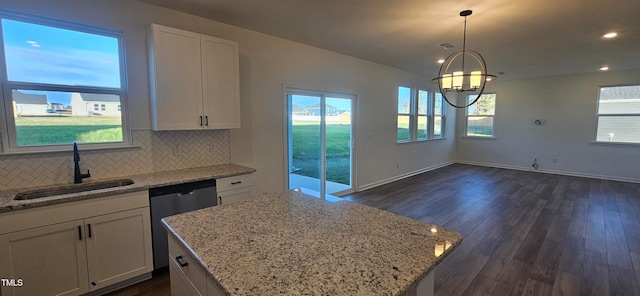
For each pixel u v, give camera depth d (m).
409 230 1.38
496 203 4.63
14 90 2.23
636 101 5.96
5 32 2.18
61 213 1.98
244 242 1.24
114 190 2.19
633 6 2.70
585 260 2.78
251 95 3.61
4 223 1.79
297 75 4.11
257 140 3.72
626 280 2.44
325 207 1.74
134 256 2.33
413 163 6.90
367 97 5.39
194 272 1.21
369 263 1.06
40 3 2.26
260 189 3.80
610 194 5.14
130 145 2.74
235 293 0.87
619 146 6.18
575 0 2.58
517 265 2.70
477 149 8.28
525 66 5.68
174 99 2.71
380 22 3.21
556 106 6.88
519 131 7.46
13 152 2.22
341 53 4.72
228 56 3.05
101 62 2.59
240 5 2.79
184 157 3.09
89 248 2.12
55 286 2.00
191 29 3.04
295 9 2.87
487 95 8.00
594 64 5.43
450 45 4.16
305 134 4.40
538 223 3.75
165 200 2.47
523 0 2.60
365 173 5.52
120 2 2.60
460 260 2.80
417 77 6.74
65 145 2.45
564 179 6.36
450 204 4.58
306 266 1.03
